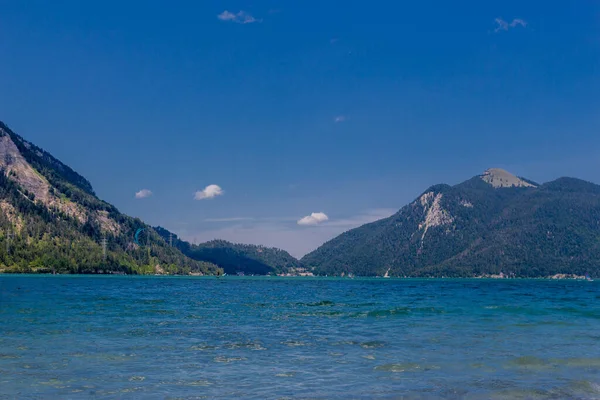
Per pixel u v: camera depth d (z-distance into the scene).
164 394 18.77
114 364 24.05
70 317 44.78
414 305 65.19
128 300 72.31
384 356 26.45
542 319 45.16
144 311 52.69
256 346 29.61
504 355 26.77
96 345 29.44
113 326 38.56
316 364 24.36
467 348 28.95
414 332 36.00
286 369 23.19
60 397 18.23
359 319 45.53
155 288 131.62
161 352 27.34
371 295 100.12
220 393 18.95
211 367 23.53
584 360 25.42
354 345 30.06
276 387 19.86
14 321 40.97
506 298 86.38
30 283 157.00
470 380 21.16
